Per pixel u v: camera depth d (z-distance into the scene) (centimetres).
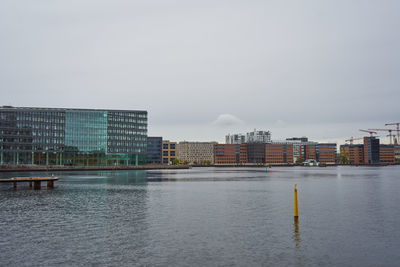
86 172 18725
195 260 2242
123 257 2309
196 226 3259
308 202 5028
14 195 6091
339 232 2988
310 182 10050
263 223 3394
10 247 2550
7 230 3100
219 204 4828
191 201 5181
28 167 19088
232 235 2892
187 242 2673
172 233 2970
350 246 2544
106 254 2375
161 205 4725
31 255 2358
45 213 4028
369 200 5262
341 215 3847
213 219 3622
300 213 4000
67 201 5188
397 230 3059
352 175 15500
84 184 9050
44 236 2873
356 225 3278
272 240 2723
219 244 2616
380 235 2872
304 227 3197
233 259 2258
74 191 6900
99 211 4178
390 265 2136
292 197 5738
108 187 7981
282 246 2550
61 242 2686
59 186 8300
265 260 2236
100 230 3094
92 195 6088
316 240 2719
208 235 2894
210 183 9588
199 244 2617
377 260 2227
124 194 6275
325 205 4684
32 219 3631
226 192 6706
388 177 13350
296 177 13438
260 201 5169
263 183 9588
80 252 2423
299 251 2425
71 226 3269
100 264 2172
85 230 3094
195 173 18350
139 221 3516
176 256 2327
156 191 6919
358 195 6041
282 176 14412
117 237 2836
